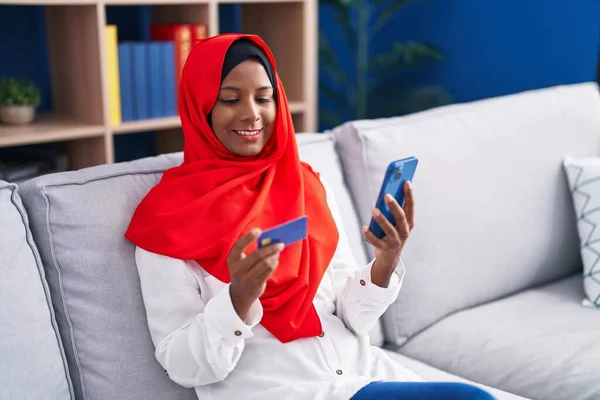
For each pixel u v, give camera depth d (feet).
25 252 4.19
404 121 6.28
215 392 4.40
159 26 9.03
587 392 5.11
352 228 5.82
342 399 4.13
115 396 4.40
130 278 4.54
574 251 7.01
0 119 8.38
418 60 11.91
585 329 5.83
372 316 4.72
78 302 4.42
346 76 12.92
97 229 4.52
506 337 5.75
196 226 4.47
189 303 4.33
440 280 6.01
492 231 6.34
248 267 3.79
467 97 11.44
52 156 8.63
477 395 3.85
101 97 8.29
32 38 9.12
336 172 5.87
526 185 6.64
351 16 12.65
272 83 4.86
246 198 4.66
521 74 10.66
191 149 4.98
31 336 4.09
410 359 5.72
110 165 4.92
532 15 10.36
